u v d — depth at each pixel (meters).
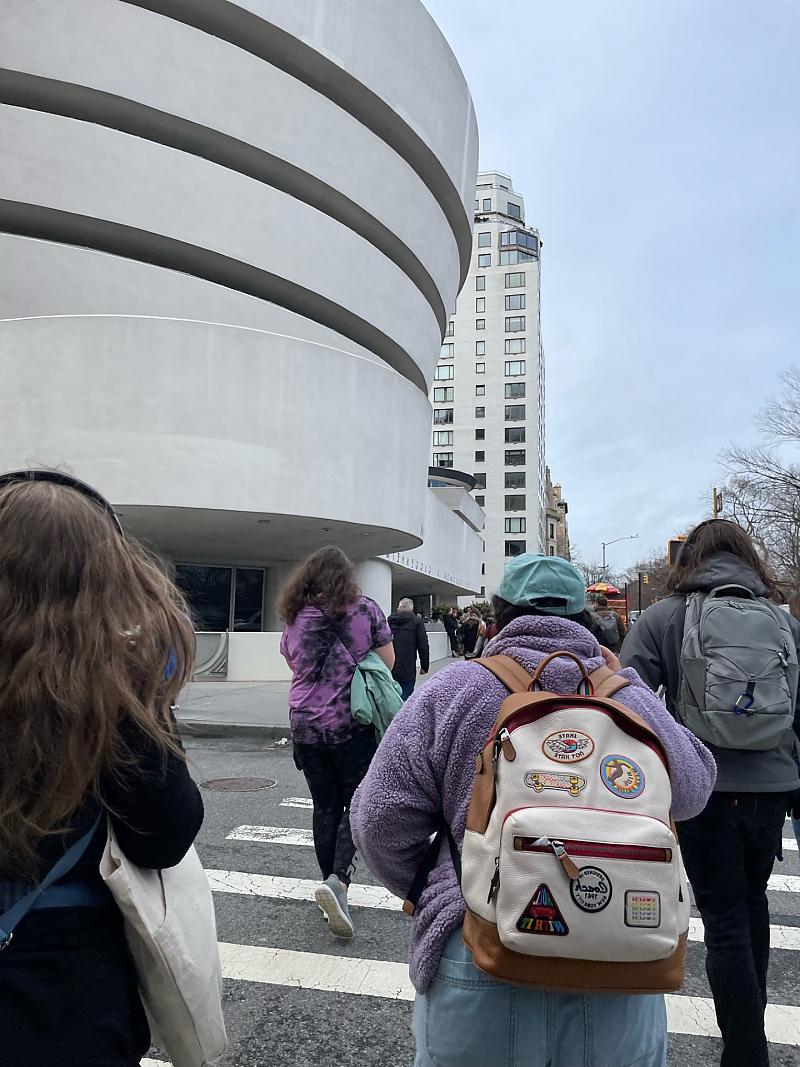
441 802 1.80
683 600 3.10
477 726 1.74
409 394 21.45
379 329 22.05
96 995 1.31
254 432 17.36
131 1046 1.36
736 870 2.78
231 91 18.45
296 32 19.41
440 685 1.85
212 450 16.86
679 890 1.51
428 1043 1.66
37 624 1.32
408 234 23.12
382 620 4.36
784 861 5.86
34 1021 1.24
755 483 39.91
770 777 2.80
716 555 3.10
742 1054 2.61
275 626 26.20
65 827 1.30
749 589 2.99
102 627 1.36
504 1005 1.56
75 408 16.09
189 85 17.98
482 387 90.06
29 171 16.88
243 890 4.90
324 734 4.17
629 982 1.47
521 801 1.52
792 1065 3.01
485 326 91.12
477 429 89.44
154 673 1.42
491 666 1.83
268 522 18.69
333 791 4.32
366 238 23.03
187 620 1.57
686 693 2.86
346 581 4.36
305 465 18.08
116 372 16.27
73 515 1.43
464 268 32.78
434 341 26.16
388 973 3.73
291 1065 2.95
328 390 18.62
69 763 1.27
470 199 27.91
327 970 3.76
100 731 1.29
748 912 2.85
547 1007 1.54
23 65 16.95
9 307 16.88
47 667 1.29
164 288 17.81
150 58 17.62
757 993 2.65
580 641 1.89
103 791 1.34
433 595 48.19
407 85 22.38
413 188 23.02
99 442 16.16
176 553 24.42
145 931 1.36
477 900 1.53
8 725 1.26
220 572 25.66
